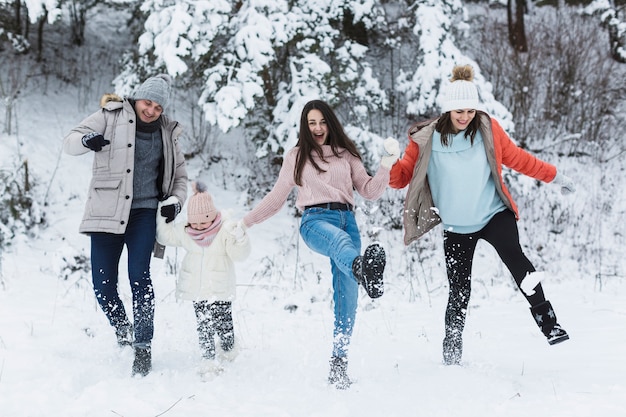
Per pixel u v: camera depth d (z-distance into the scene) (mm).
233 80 7086
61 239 6730
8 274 5871
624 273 7102
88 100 9070
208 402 3152
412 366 3805
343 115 8758
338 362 3391
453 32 9344
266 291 6051
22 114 8219
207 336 3648
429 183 3729
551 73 10586
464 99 3480
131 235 3781
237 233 3582
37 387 3312
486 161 3580
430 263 7457
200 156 8758
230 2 7496
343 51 7992
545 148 9828
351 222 3555
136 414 2982
